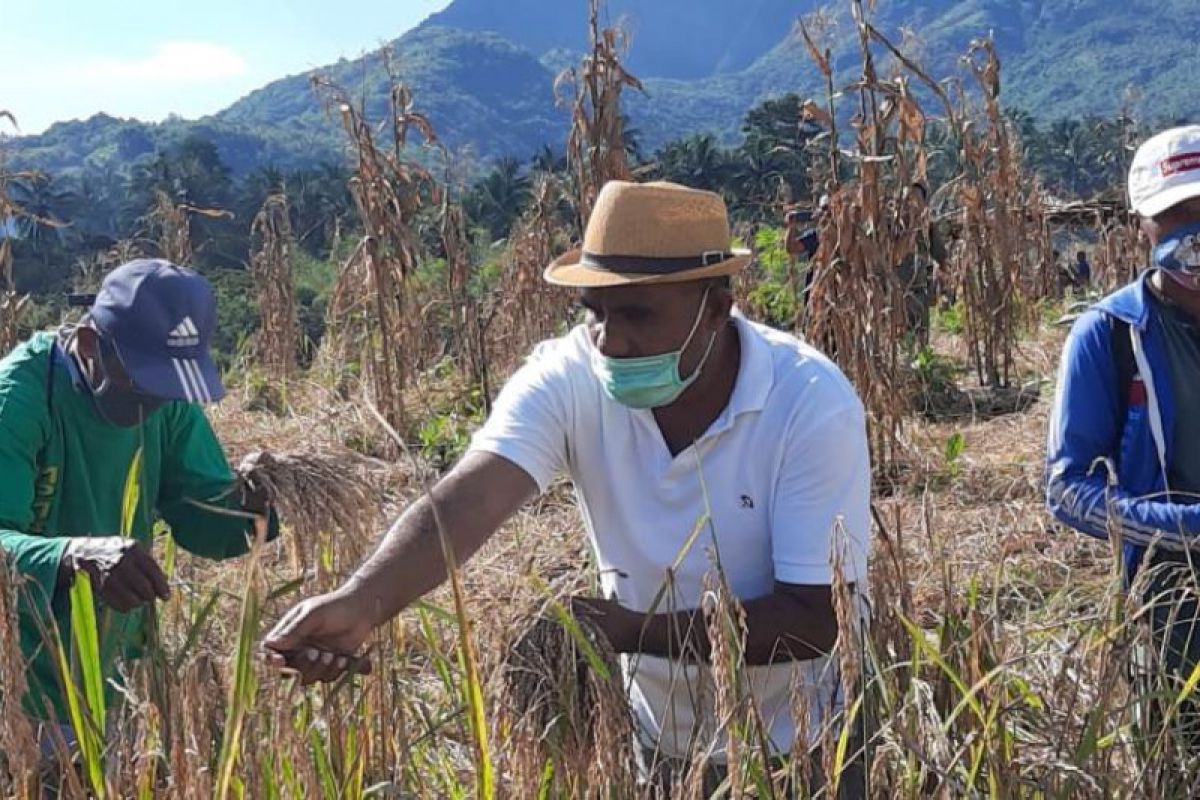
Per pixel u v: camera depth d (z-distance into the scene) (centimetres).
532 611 251
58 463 307
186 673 246
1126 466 322
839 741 236
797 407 263
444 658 312
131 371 296
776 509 265
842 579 229
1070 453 323
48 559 273
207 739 240
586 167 930
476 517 261
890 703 249
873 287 771
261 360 1254
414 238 984
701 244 252
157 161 7119
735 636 229
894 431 760
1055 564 502
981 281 1071
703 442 266
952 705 282
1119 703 291
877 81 798
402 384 948
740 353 268
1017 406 971
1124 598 288
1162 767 269
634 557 278
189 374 301
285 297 1213
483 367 1005
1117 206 1288
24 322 1073
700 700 247
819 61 802
